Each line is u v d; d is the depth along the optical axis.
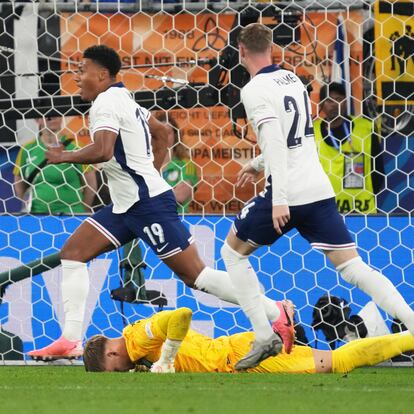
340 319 27.61
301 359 23.73
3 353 27.81
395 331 27.38
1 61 32.38
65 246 24.22
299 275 27.95
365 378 22.14
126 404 16.55
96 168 31.75
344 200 31.33
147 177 23.45
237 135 31.89
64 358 26.38
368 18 31.97
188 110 31.92
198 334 24.16
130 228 23.77
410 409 16.05
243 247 21.97
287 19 32.00
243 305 22.36
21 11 32.41
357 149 31.39
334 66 31.97
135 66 32.28
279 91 21.17
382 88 32.06
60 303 27.97
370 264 27.97
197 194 31.89
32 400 17.19
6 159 31.92
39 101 31.73
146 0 32.69
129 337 23.58
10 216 28.27
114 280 27.95
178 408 16.02
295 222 21.45
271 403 16.75
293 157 21.25
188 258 23.53
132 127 23.33
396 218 28.05
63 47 32.53
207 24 32.47
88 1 32.59
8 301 27.97
